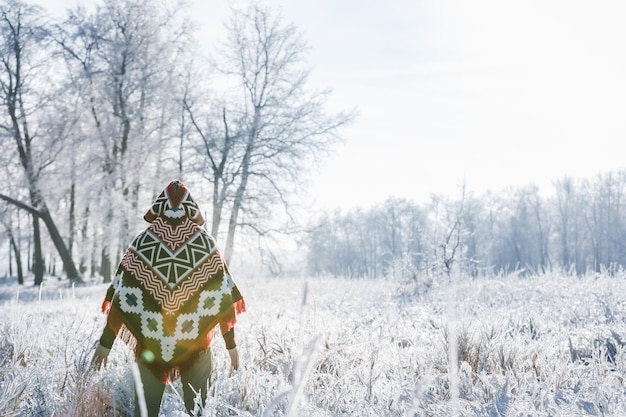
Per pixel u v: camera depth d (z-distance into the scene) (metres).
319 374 3.81
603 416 3.17
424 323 6.22
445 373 4.25
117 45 29.73
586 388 3.69
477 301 8.29
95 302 10.34
